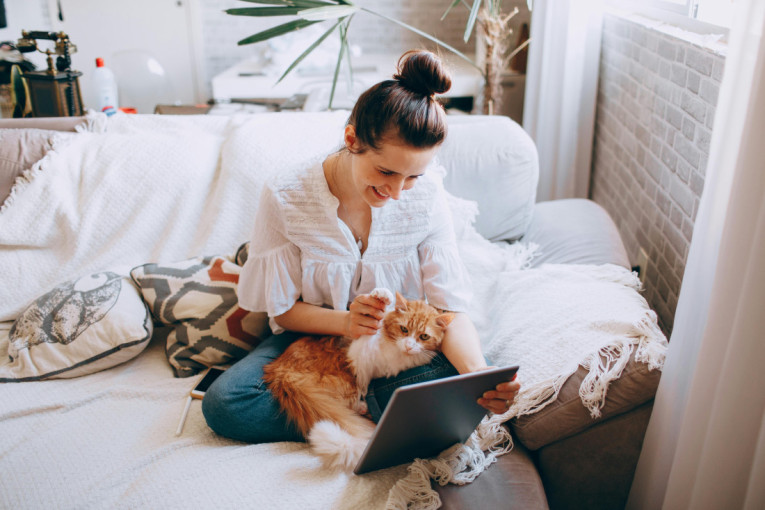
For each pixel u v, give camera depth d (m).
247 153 1.63
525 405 1.13
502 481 1.08
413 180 1.07
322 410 1.12
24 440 1.20
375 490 1.05
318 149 1.64
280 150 1.63
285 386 1.16
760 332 0.88
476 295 1.50
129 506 1.04
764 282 0.85
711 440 0.96
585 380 1.09
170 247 1.60
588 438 1.15
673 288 1.62
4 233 1.55
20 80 2.29
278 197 1.22
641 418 1.12
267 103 3.01
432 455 1.12
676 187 1.62
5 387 1.34
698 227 1.01
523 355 1.22
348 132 1.04
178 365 1.41
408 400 0.89
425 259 1.31
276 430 1.18
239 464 1.11
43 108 2.20
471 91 3.15
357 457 1.06
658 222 1.77
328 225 1.23
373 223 1.23
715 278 0.93
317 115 1.75
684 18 1.65
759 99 0.83
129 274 1.54
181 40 3.66
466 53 3.67
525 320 1.30
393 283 1.31
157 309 1.46
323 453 1.08
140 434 1.21
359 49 3.33
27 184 1.59
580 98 2.44
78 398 1.30
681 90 1.59
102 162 1.63
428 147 0.98
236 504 1.01
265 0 1.75
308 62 3.17
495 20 2.47
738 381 0.91
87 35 3.61
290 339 1.32
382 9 3.56
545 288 1.39
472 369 1.12
